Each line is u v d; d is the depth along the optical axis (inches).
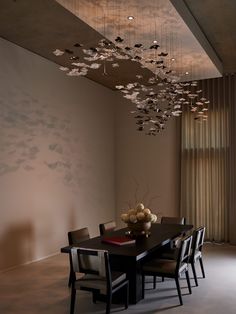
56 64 247.4
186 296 157.2
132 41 182.9
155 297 155.9
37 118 228.1
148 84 293.3
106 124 313.7
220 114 279.9
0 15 175.3
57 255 237.5
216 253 242.8
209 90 284.0
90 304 147.3
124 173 321.7
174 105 220.1
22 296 156.7
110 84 304.8
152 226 199.6
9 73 206.8
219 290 165.6
